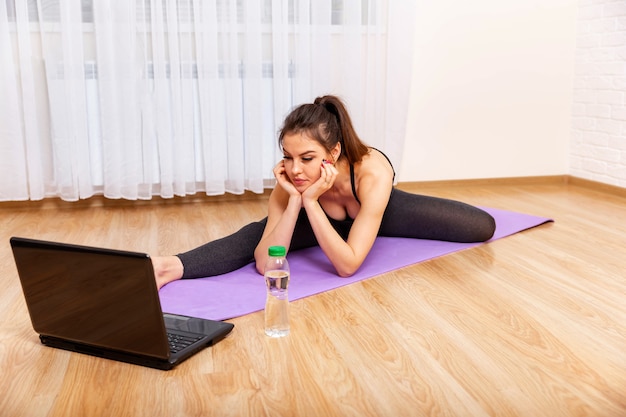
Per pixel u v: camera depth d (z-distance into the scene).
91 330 1.57
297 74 3.35
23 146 3.15
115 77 3.12
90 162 3.21
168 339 1.63
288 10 3.31
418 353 1.61
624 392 1.42
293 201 2.07
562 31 3.77
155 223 2.96
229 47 3.23
